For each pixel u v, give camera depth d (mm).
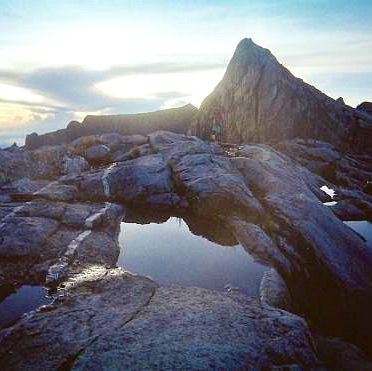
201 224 15398
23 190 16750
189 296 9188
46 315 8023
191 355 6605
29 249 11266
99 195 17281
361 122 38344
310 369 6816
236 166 19562
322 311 10992
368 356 9516
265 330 7652
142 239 13664
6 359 6609
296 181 19062
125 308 8383
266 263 12180
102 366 6270
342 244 14320
